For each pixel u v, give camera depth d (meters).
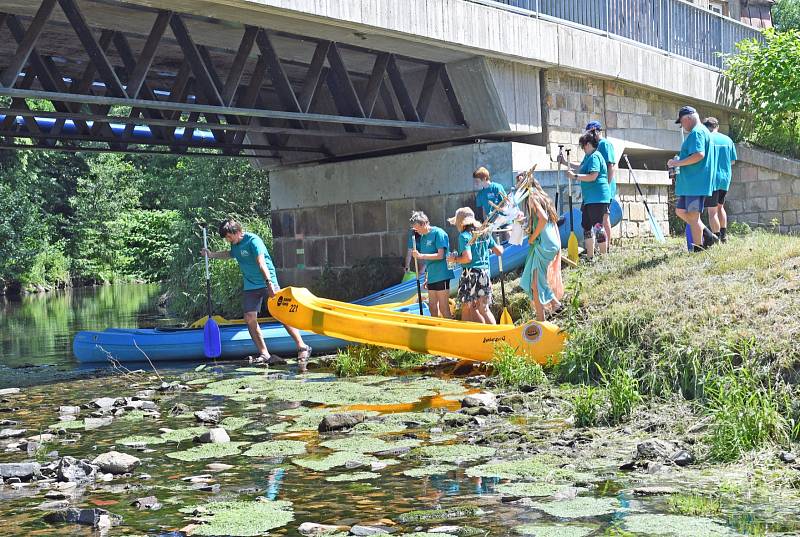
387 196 17.14
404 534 4.43
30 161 40.75
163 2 10.97
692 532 4.31
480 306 10.80
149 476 5.88
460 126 15.75
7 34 12.66
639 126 18.94
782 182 20.80
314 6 11.69
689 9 20.31
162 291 32.62
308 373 10.66
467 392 8.69
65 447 6.89
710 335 7.85
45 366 12.43
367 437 6.81
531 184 10.06
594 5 17.02
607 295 9.78
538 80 16.12
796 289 8.45
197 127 13.45
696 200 11.09
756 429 5.92
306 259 18.84
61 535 4.64
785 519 4.48
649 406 7.43
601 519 4.57
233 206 28.80
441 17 13.53
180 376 10.86
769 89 21.48
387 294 14.31
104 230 46.16
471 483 5.37
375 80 14.27
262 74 13.41
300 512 4.91
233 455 6.39
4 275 39.00
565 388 8.55
